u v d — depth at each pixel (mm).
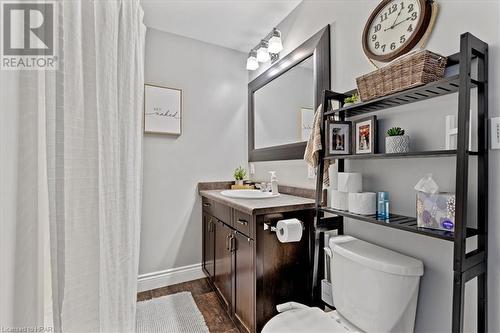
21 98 615
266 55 2223
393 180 1263
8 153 588
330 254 1354
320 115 1442
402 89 1022
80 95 779
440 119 1072
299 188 1928
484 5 949
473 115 969
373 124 1271
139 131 1250
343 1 1562
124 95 1046
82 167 785
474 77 959
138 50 1224
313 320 1177
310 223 1636
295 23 2000
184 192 2422
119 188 1010
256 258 1456
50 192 696
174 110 2355
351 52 1502
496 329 907
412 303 1056
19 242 607
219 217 2018
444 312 1050
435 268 1083
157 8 1997
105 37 882
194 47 2475
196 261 2471
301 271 1602
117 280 938
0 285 570
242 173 2496
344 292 1241
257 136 2553
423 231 936
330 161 1491
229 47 2641
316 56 1743
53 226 704
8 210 585
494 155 926
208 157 2539
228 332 1658
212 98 2562
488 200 929
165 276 2322
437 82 913
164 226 2332
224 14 2082
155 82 2285
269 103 2346
